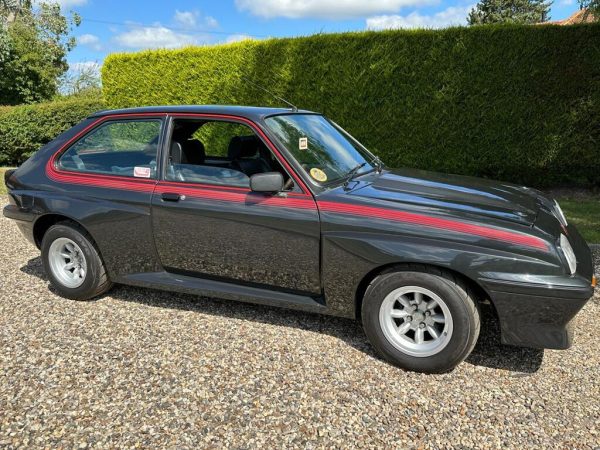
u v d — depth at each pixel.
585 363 3.11
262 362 3.10
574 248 3.03
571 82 8.02
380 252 2.93
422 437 2.43
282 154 3.29
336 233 3.05
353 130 9.43
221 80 10.50
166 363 3.08
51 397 2.73
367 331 3.11
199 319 3.71
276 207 3.21
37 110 12.89
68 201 3.85
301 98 9.74
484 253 2.74
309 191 3.18
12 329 3.54
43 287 4.38
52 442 2.38
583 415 2.59
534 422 2.54
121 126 3.85
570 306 2.67
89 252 3.89
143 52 11.20
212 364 3.07
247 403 2.69
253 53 10.02
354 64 9.15
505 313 2.78
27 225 4.09
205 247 3.49
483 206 3.11
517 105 8.38
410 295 3.02
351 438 2.42
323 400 2.72
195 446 2.36
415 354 2.97
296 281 3.30
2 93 20.14
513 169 8.72
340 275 3.11
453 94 8.67
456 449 2.35
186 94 10.97
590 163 8.30
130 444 2.37
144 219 3.63
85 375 2.95
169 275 3.75
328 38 9.25
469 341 2.85
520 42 8.12
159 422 2.53
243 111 3.57
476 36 8.34
